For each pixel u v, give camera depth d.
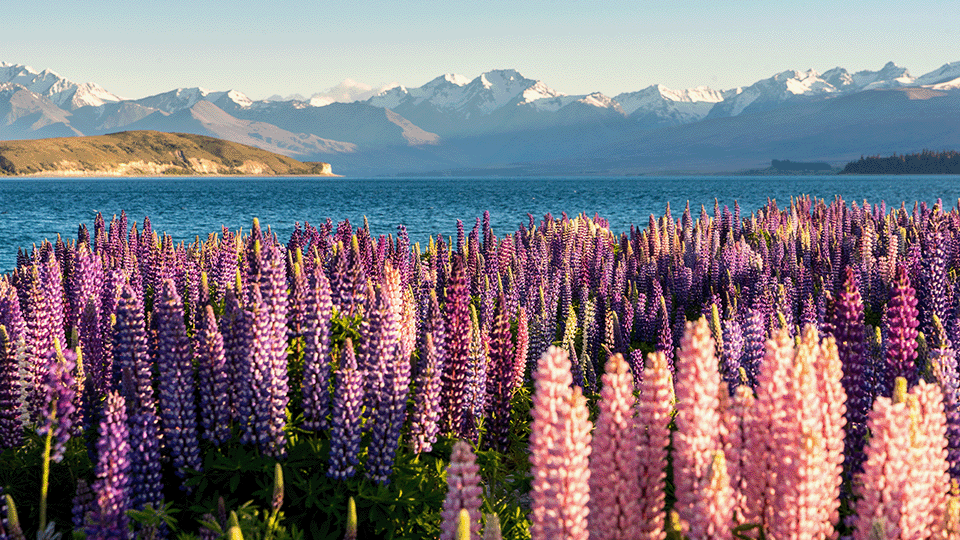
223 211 119.12
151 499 8.43
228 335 9.61
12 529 6.73
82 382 9.89
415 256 22.08
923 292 18.03
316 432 9.88
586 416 5.08
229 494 9.12
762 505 5.29
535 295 21.00
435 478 9.60
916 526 5.04
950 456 7.17
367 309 9.50
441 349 10.69
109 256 22.09
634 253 28.47
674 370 14.59
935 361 7.93
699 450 5.11
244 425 9.35
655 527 5.23
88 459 9.52
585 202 144.00
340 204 144.62
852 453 8.42
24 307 14.36
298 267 11.39
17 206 129.88
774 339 5.43
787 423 5.17
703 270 25.80
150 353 10.86
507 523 9.38
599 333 18.16
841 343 8.64
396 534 8.80
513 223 87.44
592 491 5.26
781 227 34.06
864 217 34.44
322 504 8.82
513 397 13.77
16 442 9.87
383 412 9.17
